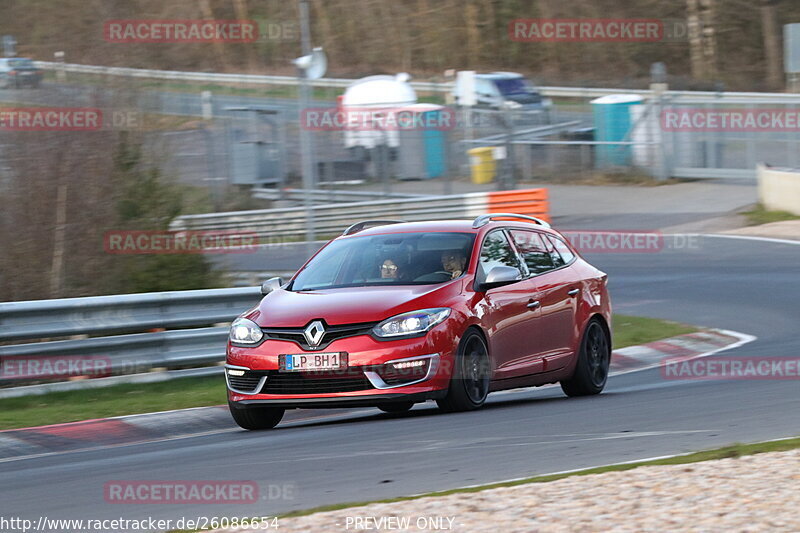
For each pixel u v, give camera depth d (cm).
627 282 7188
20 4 8344
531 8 19300
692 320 5794
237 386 3244
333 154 11206
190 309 4525
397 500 1978
